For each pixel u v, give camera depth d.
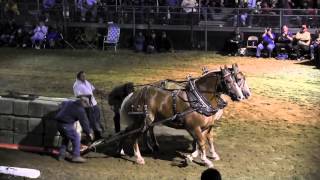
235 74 11.79
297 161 12.56
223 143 13.89
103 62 25.77
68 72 23.50
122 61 25.94
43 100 13.62
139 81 21.23
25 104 13.40
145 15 29.72
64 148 12.70
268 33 26.31
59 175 11.75
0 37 30.81
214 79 11.76
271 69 23.44
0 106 13.60
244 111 17.02
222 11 28.45
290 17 27.14
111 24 29.50
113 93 13.26
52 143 13.31
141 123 12.17
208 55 27.33
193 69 23.53
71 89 20.27
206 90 11.80
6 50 29.47
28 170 11.05
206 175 5.84
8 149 13.52
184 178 11.45
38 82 21.53
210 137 12.56
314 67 23.81
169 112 11.91
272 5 28.02
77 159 12.48
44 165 12.41
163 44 28.31
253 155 12.97
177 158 12.80
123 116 12.41
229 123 15.74
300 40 25.62
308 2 27.56
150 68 23.98
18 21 32.09
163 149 13.48
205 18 28.73
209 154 12.88
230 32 28.39
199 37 29.19
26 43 30.23
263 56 26.52
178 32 29.44
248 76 21.97
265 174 11.72
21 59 26.73
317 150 13.34
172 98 11.87
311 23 26.91
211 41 28.89
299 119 16.12
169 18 29.41
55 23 31.12
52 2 31.56
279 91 19.50
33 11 31.92
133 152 13.20
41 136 13.39
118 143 13.41
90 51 29.03
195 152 12.43
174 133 14.91
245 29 27.97
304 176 11.64
